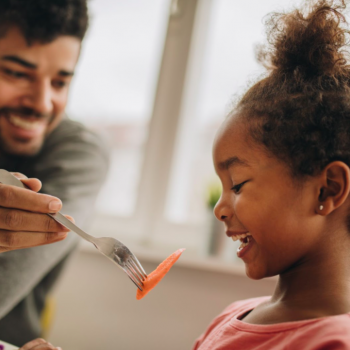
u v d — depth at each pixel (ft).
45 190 3.77
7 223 2.23
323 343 1.63
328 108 1.99
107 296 5.11
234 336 1.97
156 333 4.72
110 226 5.93
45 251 3.45
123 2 6.48
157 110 5.90
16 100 3.87
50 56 3.78
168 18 5.98
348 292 1.87
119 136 6.25
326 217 1.93
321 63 2.15
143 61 6.28
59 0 3.71
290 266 2.01
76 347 5.10
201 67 5.82
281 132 2.00
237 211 2.04
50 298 4.45
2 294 3.16
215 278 4.53
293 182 1.94
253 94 2.26
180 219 5.62
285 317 1.90
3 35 3.66
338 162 1.88
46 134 4.21
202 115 5.73
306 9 2.40
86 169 4.08
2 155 4.14
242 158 2.06
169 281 4.73
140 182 5.86
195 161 5.66
